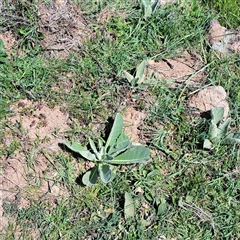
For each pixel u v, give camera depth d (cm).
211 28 129
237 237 101
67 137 109
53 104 112
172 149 110
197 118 113
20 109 111
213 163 108
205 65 123
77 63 118
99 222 100
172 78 120
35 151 106
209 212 103
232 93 119
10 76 114
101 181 105
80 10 125
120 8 129
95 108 112
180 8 134
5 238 98
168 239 100
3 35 122
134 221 100
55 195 103
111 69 119
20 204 101
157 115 113
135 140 110
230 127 114
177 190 105
